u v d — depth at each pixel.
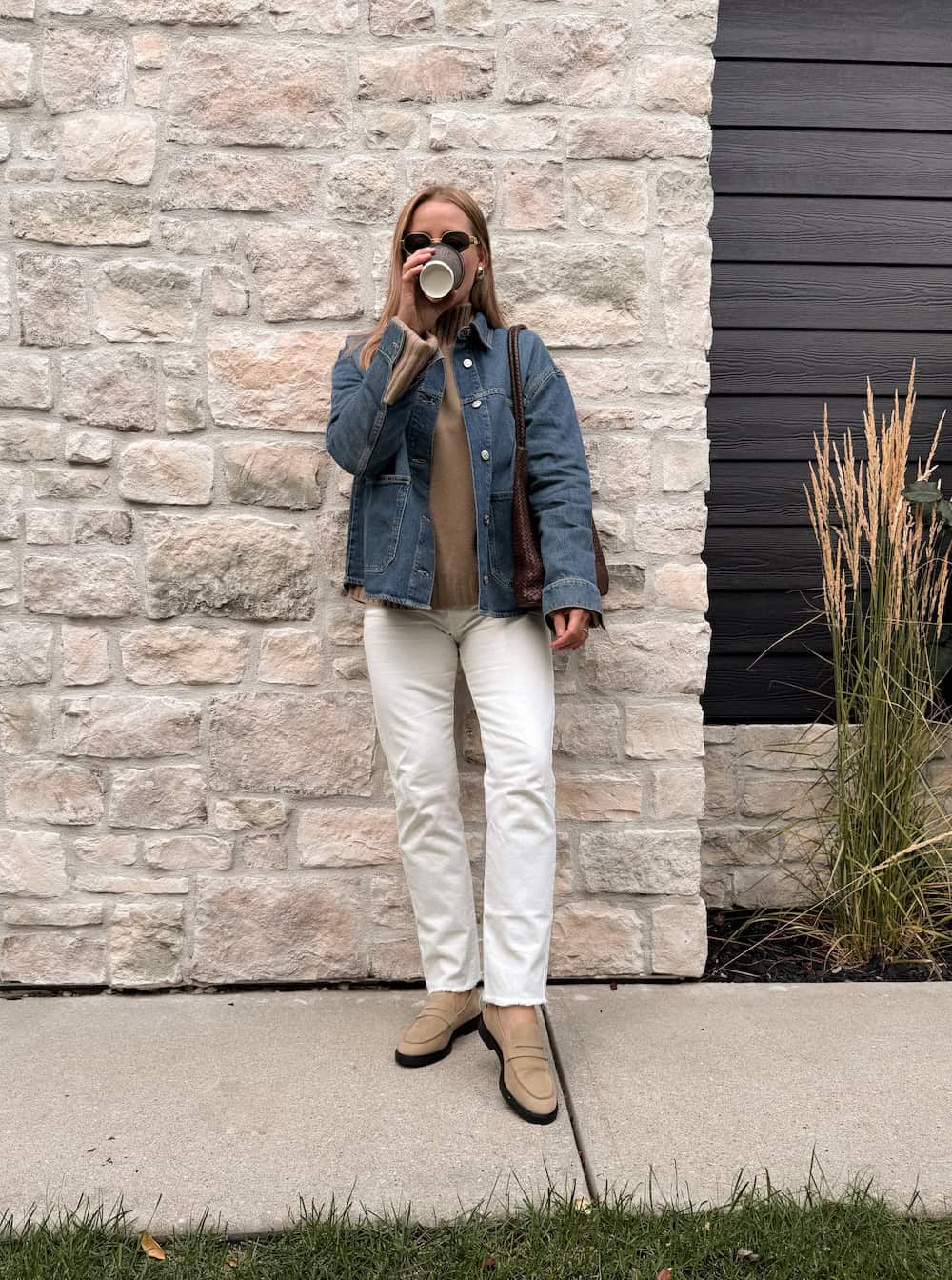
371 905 2.54
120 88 2.40
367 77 2.42
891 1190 1.72
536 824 2.02
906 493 2.74
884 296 3.07
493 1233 1.62
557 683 2.54
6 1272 1.52
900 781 2.68
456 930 2.20
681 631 2.54
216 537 2.48
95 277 2.43
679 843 2.56
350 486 2.49
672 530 2.53
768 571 3.11
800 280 3.06
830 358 3.08
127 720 2.49
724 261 3.04
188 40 2.40
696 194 2.47
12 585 2.46
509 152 2.45
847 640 2.79
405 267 1.90
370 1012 2.41
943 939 2.80
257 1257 1.58
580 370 2.50
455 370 2.10
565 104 2.45
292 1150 1.83
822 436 3.10
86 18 2.39
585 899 2.57
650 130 2.46
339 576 2.51
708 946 2.82
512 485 2.08
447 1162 1.80
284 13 2.40
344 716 2.52
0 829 2.50
